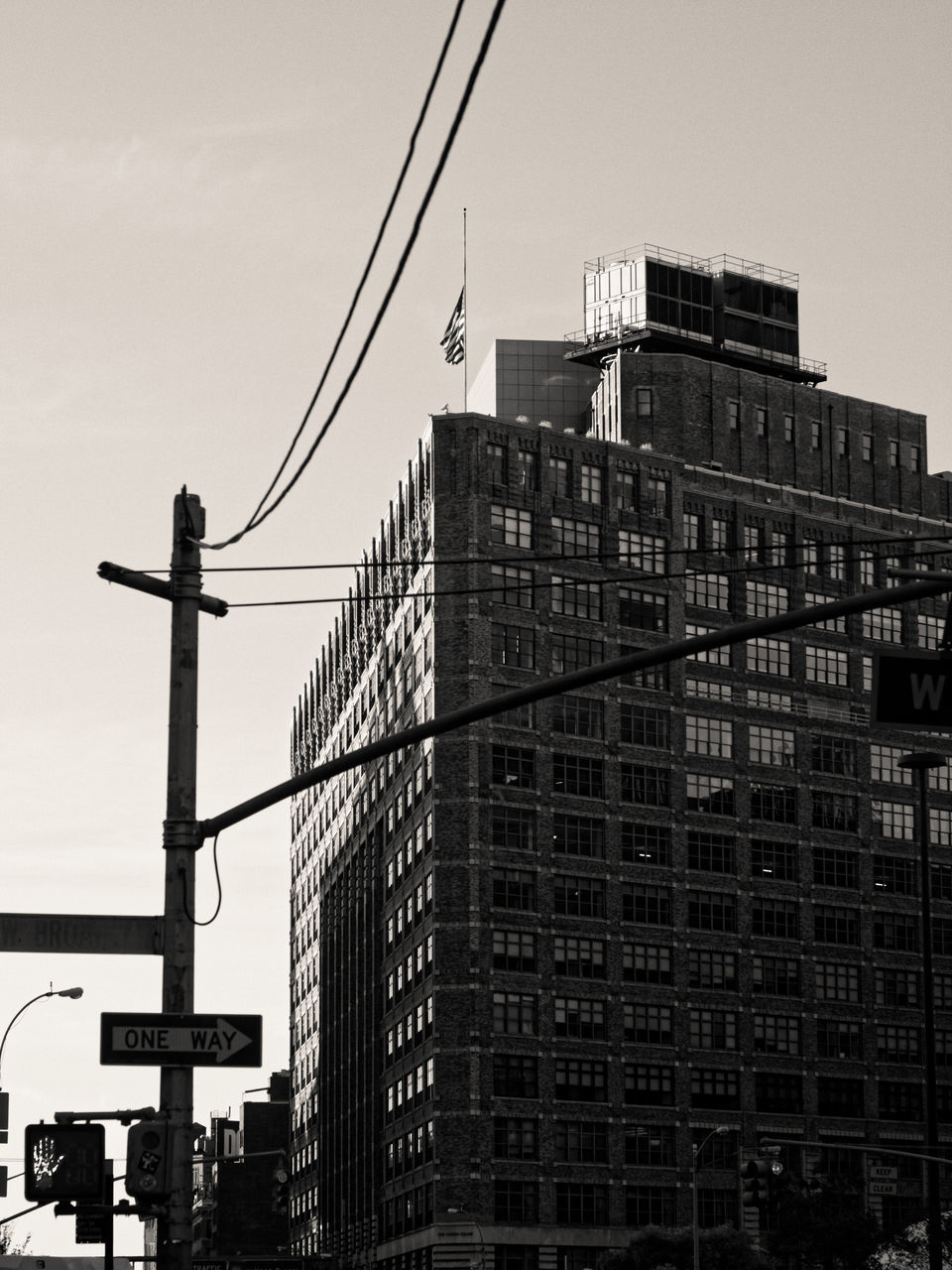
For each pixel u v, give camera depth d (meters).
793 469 158.88
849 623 155.12
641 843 141.38
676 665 146.00
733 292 165.50
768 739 149.00
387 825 157.75
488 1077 131.50
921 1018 149.88
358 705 179.88
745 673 149.25
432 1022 134.00
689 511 150.50
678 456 153.88
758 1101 140.88
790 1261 130.38
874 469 163.12
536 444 144.75
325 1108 186.50
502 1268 128.62
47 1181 24.25
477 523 140.75
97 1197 24.33
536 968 135.12
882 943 150.00
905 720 21.97
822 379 168.00
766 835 147.00
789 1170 135.88
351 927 177.38
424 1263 133.38
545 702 140.00
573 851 138.62
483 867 135.00
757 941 144.25
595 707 142.00
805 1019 144.88
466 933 133.75
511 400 167.38
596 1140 133.88
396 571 158.38
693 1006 140.25
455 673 138.25
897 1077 147.50
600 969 137.38
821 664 153.00
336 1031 182.38
